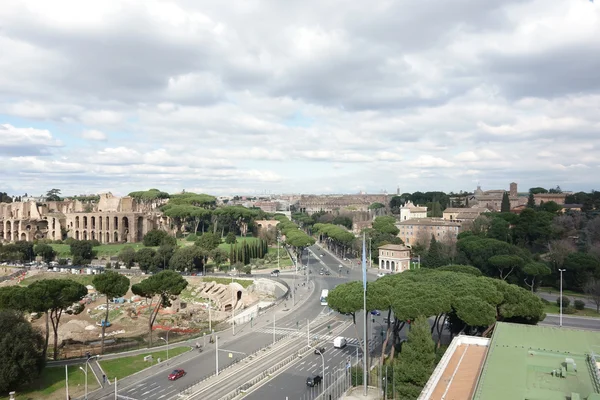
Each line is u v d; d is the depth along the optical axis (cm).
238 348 11538
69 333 14238
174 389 8906
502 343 6150
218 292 19525
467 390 5200
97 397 8600
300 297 17462
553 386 4759
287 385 8994
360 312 15038
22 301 9881
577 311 14512
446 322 12975
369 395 8438
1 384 8344
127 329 15012
